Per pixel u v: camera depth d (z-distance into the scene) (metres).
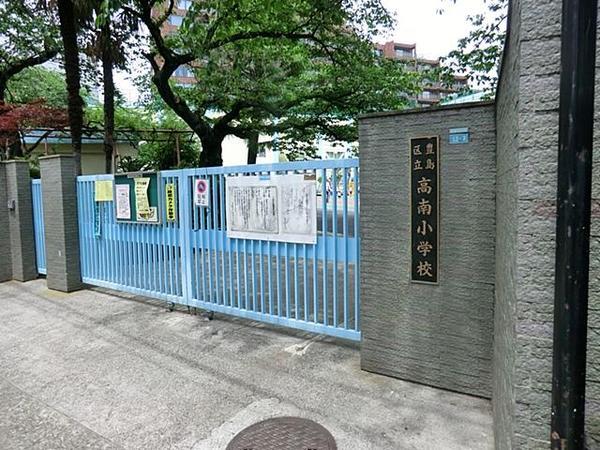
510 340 1.63
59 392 3.03
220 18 7.28
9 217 6.68
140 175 4.96
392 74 10.95
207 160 11.44
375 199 3.04
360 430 2.45
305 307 3.79
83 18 6.96
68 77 6.90
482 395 2.76
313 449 2.28
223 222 4.30
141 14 8.02
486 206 2.64
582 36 1.02
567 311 1.07
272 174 3.83
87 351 3.76
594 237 1.28
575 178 1.04
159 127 16.52
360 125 3.04
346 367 3.30
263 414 2.66
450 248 2.79
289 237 3.79
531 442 1.45
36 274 6.75
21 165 6.58
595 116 1.26
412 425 2.48
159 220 4.84
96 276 5.79
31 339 4.11
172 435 2.46
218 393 2.95
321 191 3.59
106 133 9.02
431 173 2.79
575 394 1.07
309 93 11.23
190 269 4.66
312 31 9.63
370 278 3.12
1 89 10.80
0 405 2.87
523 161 1.39
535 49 1.35
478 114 2.62
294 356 3.55
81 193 5.85
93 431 2.53
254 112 11.52
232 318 4.60
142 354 3.66
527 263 1.42
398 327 3.04
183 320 4.57
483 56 8.27
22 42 10.63
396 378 3.08
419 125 2.81
